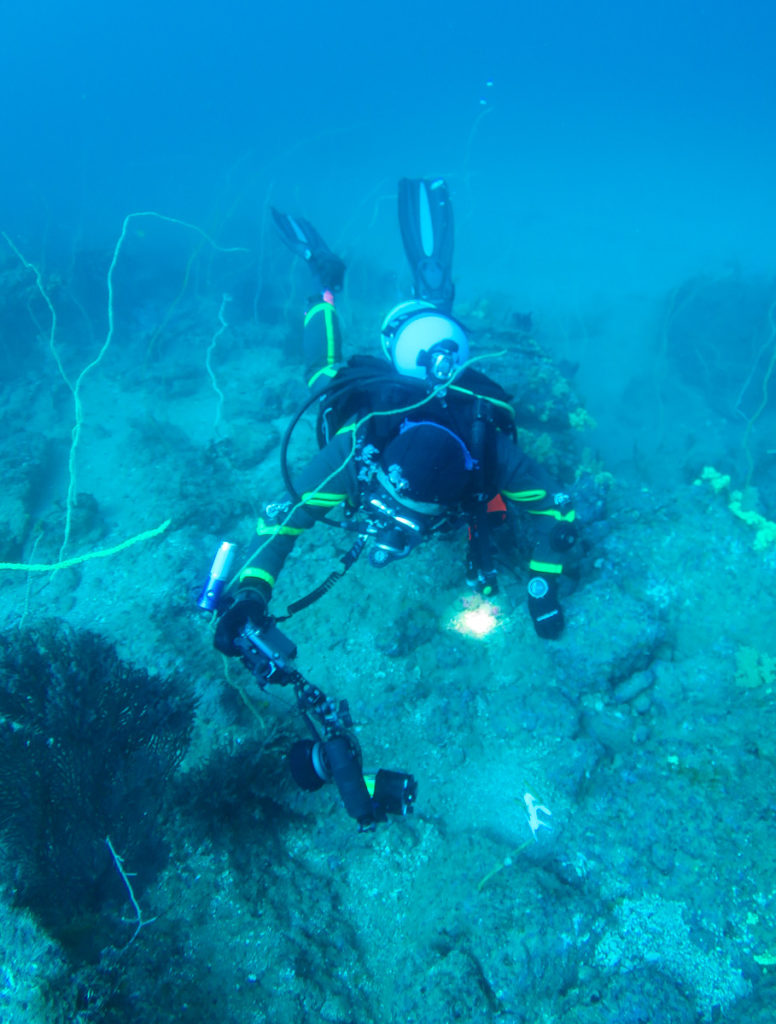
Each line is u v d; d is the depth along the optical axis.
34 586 4.10
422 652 3.36
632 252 16.22
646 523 3.64
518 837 2.66
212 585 2.41
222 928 2.29
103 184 30.88
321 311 4.61
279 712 3.12
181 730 2.65
